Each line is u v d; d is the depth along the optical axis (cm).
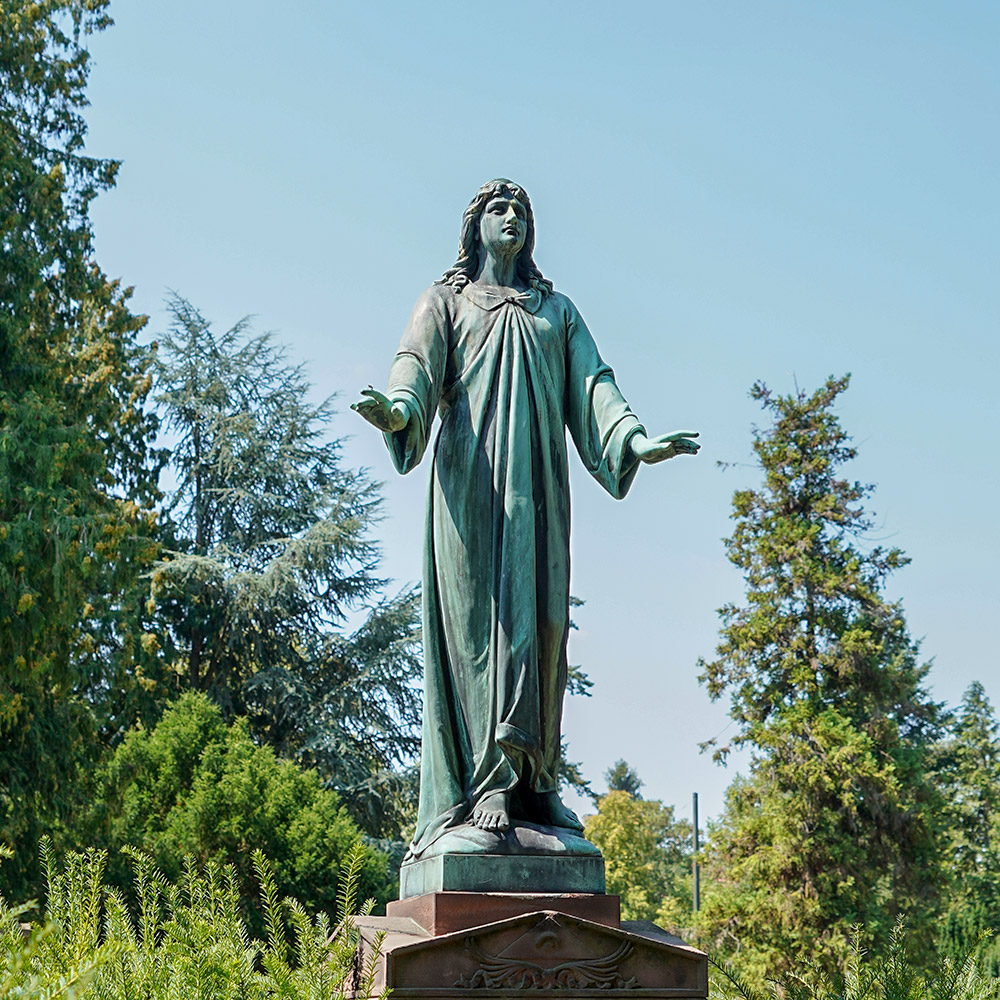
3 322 2561
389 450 686
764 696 3822
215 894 625
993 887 4894
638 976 578
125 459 3681
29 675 2348
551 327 735
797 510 3975
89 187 3094
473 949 567
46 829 2550
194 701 3566
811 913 3388
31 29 2952
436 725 678
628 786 10669
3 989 454
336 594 4784
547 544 689
